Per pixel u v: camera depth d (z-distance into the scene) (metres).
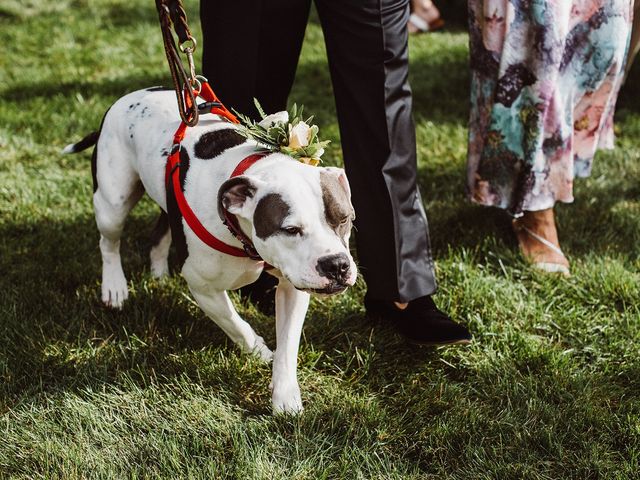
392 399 2.90
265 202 2.35
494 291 3.48
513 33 3.44
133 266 3.69
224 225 2.54
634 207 4.27
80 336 3.19
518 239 3.87
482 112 3.75
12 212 4.14
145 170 2.89
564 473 2.56
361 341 3.20
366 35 2.78
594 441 2.66
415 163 3.04
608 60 3.55
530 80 3.49
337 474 2.53
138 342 3.15
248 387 2.95
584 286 3.57
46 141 5.01
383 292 3.08
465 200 4.34
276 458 2.58
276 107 3.17
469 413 2.77
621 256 3.76
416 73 6.50
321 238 2.31
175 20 2.74
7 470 2.54
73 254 3.77
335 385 2.96
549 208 3.82
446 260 3.71
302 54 6.96
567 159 3.66
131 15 7.98
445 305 3.41
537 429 2.71
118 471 2.53
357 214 3.03
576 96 3.66
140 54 6.79
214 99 2.92
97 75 6.28
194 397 2.84
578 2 3.47
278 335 2.80
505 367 3.03
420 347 3.19
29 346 3.09
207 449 2.62
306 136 2.53
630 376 3.02
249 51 2.96
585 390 2.90
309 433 2.68
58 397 2.84
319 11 2.88
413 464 2.60
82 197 4.29
